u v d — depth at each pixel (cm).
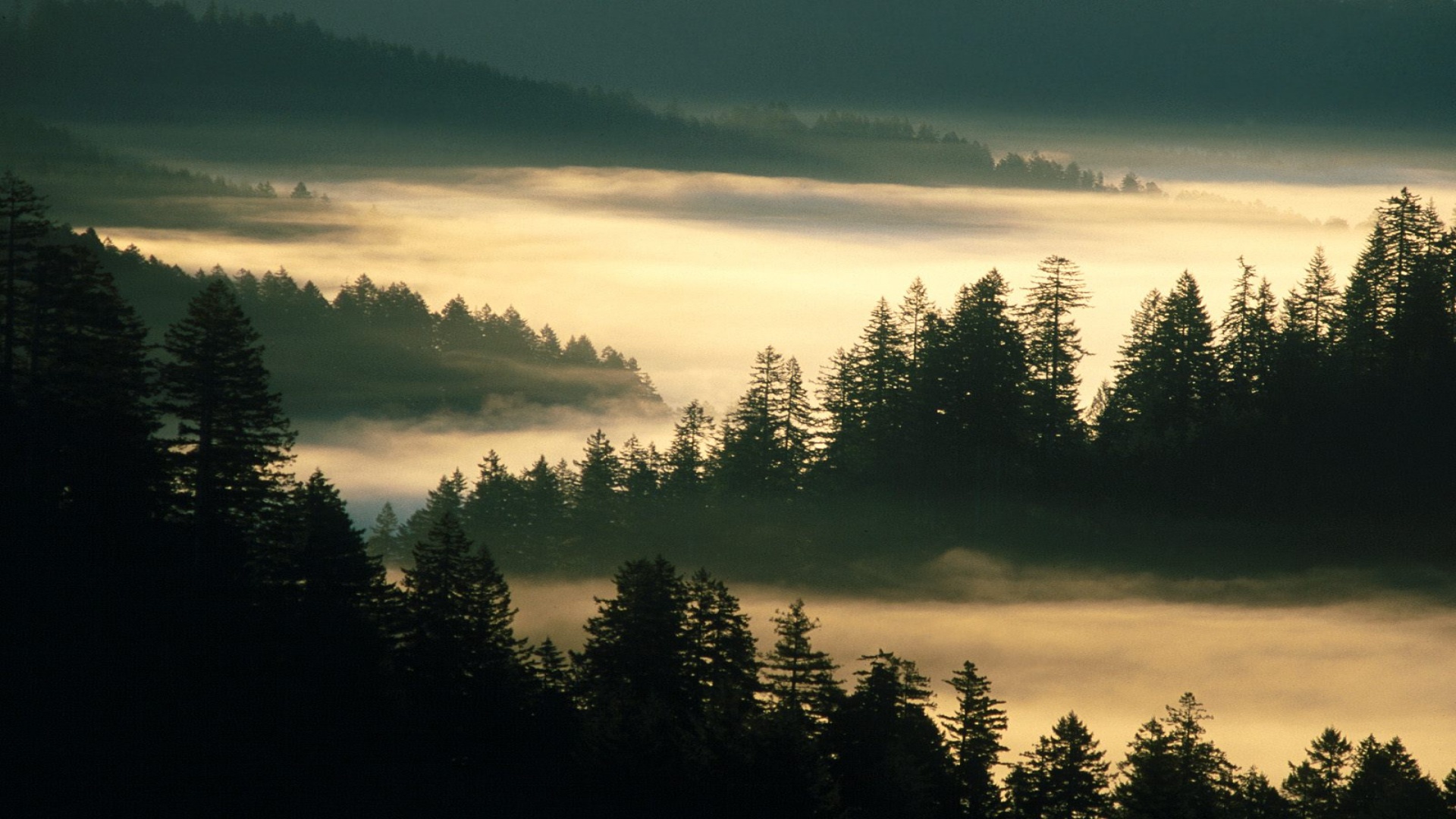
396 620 18225
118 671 14438
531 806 14875
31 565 15538
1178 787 18138
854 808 16462
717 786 15262
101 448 17088
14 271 17562
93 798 12294
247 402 17575
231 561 17250
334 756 14650
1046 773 18438
